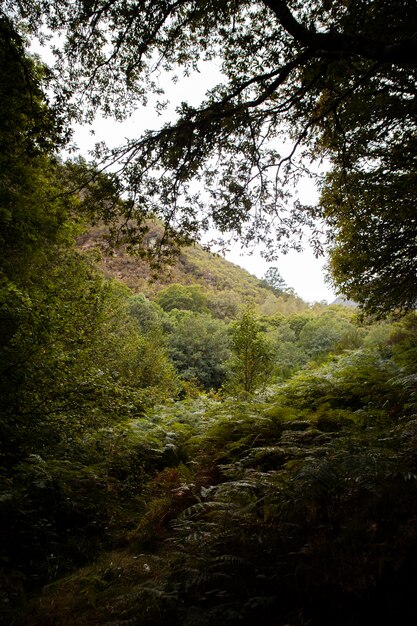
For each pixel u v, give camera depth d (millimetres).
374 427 4988
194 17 4781
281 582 2518
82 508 4984
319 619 2188
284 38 4742
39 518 4418
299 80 5227
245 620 2316
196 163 5254
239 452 6141
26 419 4656
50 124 5109
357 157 7574
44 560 3951
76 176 5414
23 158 7043
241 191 5699
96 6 4621
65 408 5273
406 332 17125
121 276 67625
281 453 4977
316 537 2859
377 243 9719
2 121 6145
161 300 69438
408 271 9875
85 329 7977
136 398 6312
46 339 4957
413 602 2039
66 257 13180
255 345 12531
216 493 4164
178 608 2527
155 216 5578
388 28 4512
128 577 3436
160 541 4227
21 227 9875
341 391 7852
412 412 5453
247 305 13008
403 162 8344
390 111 7070
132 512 5273
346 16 4590
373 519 2783
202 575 2666
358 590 2193
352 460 3242
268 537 3033
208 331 52844
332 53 3986
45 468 5008
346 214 9453
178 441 7652
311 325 58312
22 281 10703
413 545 2291
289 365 44844
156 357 20500
